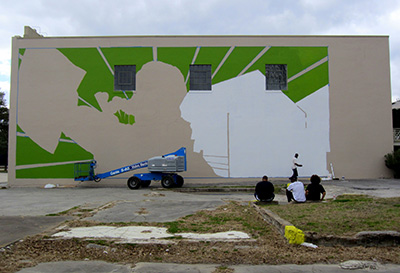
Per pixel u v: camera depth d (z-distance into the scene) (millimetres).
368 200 10125
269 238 6594
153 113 19766
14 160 19609
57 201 12609
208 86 20094
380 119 19672
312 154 19500
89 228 7512
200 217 8695
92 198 13523
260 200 10953
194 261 5590
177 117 19734
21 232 7266
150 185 18938
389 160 18844
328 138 19578
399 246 6117
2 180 26094
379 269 5211
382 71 19891
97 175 18406
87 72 20047
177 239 6559
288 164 19469
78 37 20203
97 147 19641
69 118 19812
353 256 5684
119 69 20250
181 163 17297
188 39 20094
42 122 19797
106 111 19828
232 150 19547
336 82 19875
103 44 20156
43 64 20094
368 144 19562
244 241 6398
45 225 7930
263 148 19562
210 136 19641
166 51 20062
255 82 19906
